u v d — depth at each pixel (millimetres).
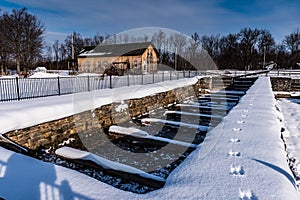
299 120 7762
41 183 2113
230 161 2645
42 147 4914
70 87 11875
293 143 5297
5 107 5070
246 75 21234
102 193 1929
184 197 1882
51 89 11102
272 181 2139
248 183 2111
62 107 5496
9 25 30359
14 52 30297
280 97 14164
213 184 2107
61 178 2207
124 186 3502
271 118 4883
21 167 2463
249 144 3225
